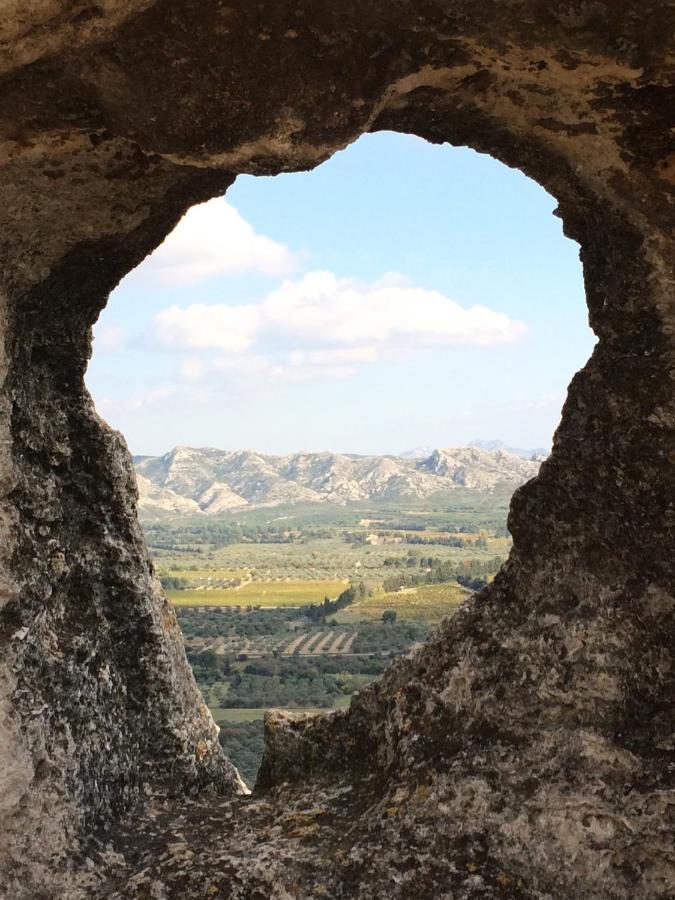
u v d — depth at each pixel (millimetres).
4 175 4266
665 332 4438
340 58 3721
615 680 4574
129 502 5707
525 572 4992
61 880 4641
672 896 4191
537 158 4613
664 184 4230
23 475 4945
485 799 4562
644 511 4566
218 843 4934
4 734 4551
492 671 4895
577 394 4855
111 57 3746
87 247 4918
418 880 4398
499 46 3773
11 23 3438
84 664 5246
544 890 4324
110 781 5203
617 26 3549
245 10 3580
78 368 5402
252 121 3816
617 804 4332
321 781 5352
